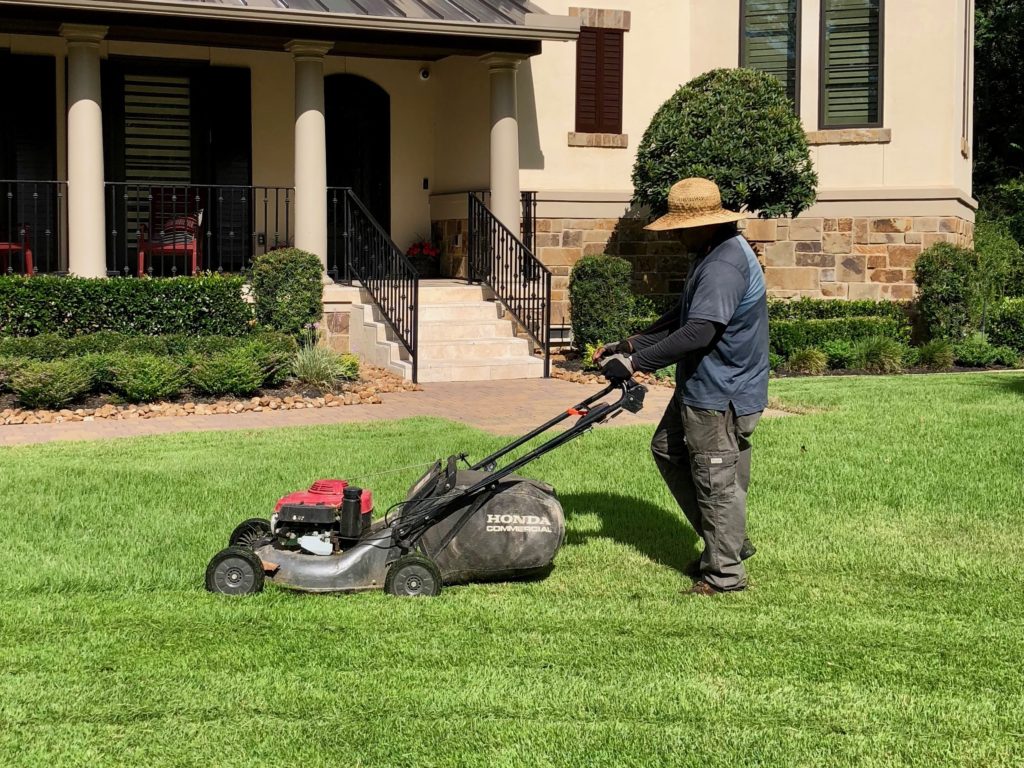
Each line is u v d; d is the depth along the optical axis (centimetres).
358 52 1530
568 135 1648
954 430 979
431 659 470
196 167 1524
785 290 1684
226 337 1242
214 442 930
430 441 930
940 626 517
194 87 1514
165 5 1248
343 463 840
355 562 557
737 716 420
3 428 1013
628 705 428
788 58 1677
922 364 1549
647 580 586
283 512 562
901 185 1638
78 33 1261
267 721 413
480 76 1530
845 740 402
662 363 550
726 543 562
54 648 480
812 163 1509
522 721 414
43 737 400
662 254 1677
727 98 1460
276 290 1312
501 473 563
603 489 772
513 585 575
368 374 1297
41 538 648
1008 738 404
